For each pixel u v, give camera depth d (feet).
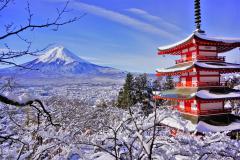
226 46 117.39
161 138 22.30
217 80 115.44
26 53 15.33
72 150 19.62
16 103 14.19
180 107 121.29
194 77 114.52
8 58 14.82
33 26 15.17
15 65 15.21
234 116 113.91
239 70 113.80
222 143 24.38
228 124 106.42
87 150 24.67
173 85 138.10
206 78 113.60
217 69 109.81
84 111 111.24
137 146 23.24
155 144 20.48
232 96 109.09
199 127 100.73
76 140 21.17
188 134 23.81
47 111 16.15
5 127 24.63
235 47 119.65
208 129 100.42
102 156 20.88
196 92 106.22
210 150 21.63
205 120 106.32
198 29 118.73
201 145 22.16
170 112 19.93
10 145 20.76
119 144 22.74
